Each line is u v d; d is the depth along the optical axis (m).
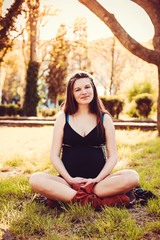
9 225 2.20
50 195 2.51
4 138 9.34
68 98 2.85
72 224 2.23
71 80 2.83
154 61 7.29
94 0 6.56
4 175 4.14
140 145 6.89
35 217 2.32
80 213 2.35
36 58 18.17
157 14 7.82
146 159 5.03
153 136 8.98
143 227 2.08
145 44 20.88
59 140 2.85
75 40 13.98
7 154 5.93
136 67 31.84
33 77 18.16
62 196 2.48
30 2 8.00
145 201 2.68
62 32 14.41
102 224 2.15
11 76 42.09
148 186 3.17
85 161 2.73
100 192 2.50
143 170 4.04
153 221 2.25
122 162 4.88
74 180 2.58
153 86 17.39
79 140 2.75
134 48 7.00
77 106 2.86
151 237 1.97
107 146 2.84
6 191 3.07
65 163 2.79
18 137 9.55
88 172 2.73
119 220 2.26
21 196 2.95
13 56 22.67
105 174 2.63
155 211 2.43
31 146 7.48
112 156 2.78
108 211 2.32
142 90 17.34
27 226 2.17
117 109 15.45
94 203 2.47
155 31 7.98
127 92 17.94
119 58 32.91
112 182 2.44
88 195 2.48
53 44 16.42
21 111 19.22
